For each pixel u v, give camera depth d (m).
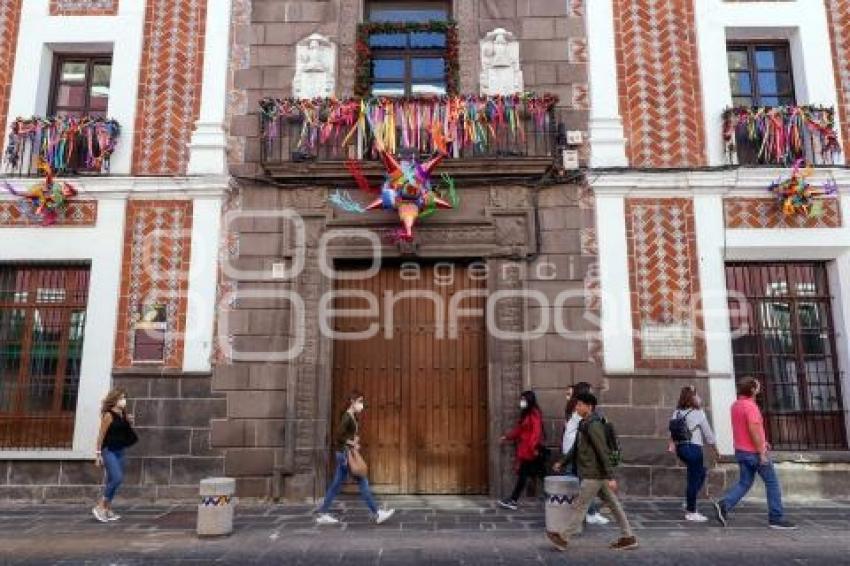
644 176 9.28
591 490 6.26
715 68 9.72
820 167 9.18
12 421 9.09
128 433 7.87
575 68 9.77
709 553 6.18
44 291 9.44
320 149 9.38
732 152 9.39
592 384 8.87
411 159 9.09
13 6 10.09
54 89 10.12
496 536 6.89
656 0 9.96
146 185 9.40
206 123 9.61
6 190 9.40
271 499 8.66
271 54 9.90
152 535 6.99
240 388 8.95
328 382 9.00
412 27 9.94
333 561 6.02
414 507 8.30
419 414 9.19
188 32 9.97
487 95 9.48
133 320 9.14
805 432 9.01
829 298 9.33
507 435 8.35
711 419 8.73
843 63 9.77
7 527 7.37
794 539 6.66
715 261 9.14
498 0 10.03
